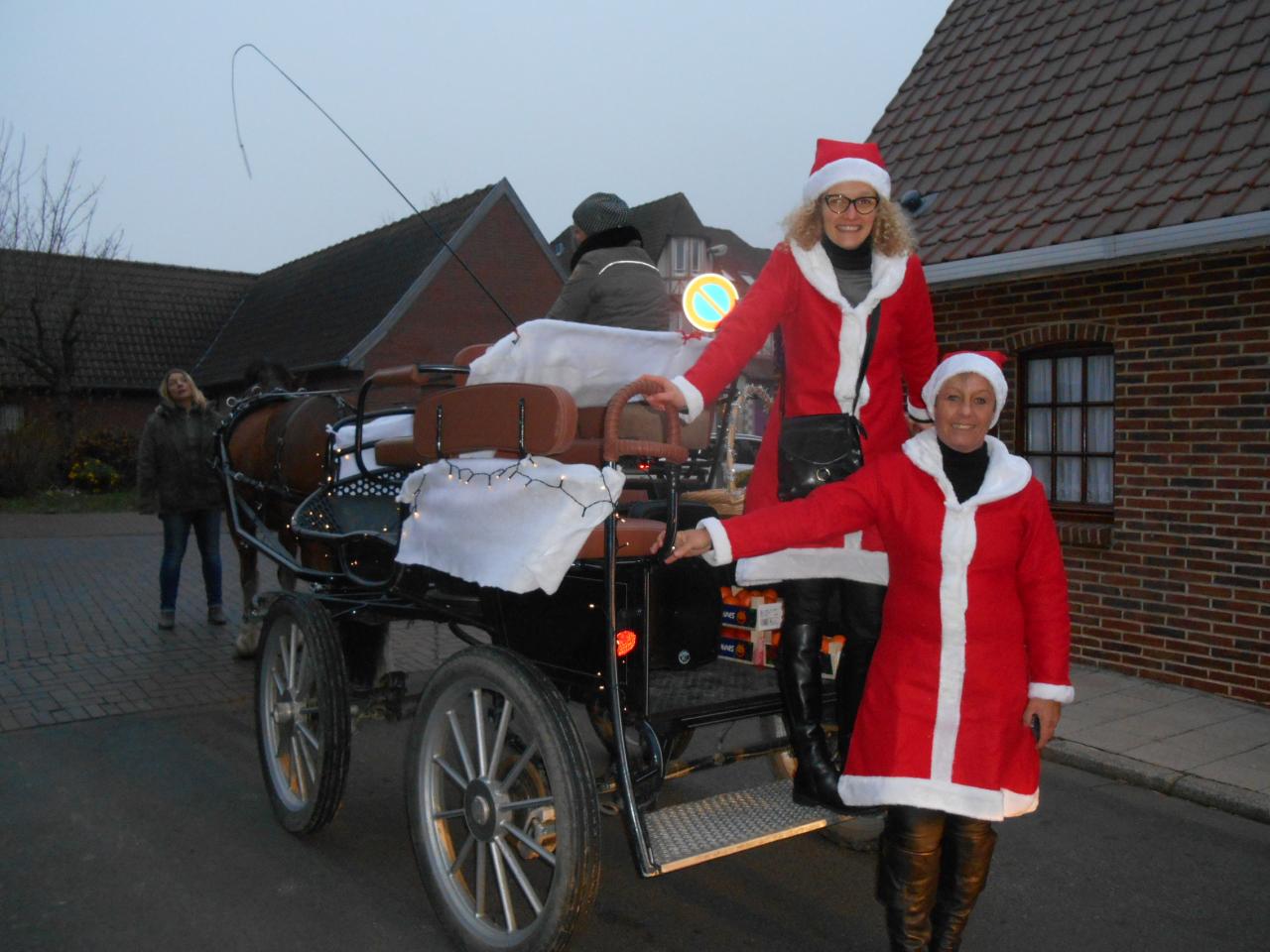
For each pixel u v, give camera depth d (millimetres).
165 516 7590
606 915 3498
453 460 3264
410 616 4148
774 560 2924
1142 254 5984
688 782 4773
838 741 3201
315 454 5258
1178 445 6316
